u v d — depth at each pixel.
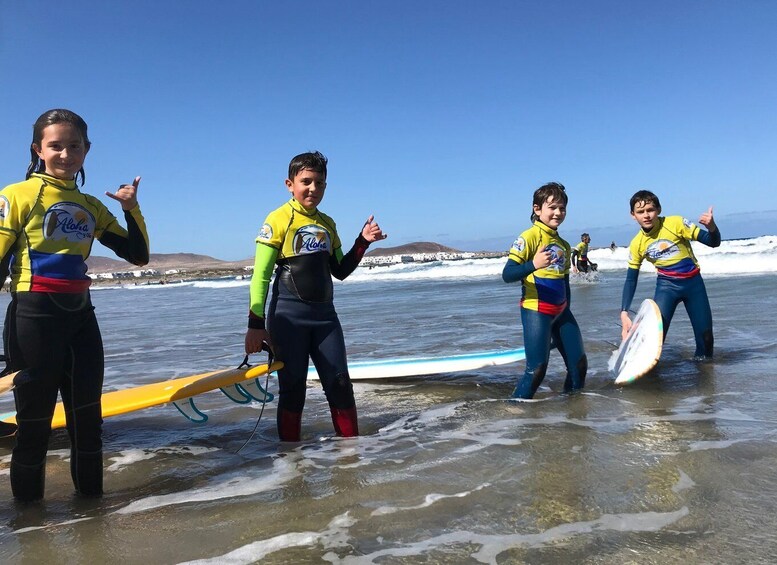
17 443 2.77
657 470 2.78
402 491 2.70
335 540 2.25
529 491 2.62
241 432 4.10
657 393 4.38
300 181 3.58
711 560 1.96
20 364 2.66
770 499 2.39
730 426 3.40
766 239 24.62
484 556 2.07
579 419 3.77
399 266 36.28
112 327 12.84
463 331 8.66
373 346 7.74
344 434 3.73
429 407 4.52
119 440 4.03
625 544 2.10
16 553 2.26
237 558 2.14
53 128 2.66
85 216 2.80
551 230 4.52
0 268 2.54
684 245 5.78
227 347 8.55
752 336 6.59
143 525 2.48
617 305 10.56
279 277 3.66
